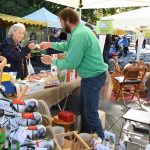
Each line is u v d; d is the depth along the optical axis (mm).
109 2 5215
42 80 3164
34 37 11086
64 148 2352
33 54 8797
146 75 6332
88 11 17391
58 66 2938
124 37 18406
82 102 3201
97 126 3111
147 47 29688
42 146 1804
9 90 2469
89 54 2953
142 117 3133
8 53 3570
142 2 5273
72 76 3787
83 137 2270
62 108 3938
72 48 2846
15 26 3717
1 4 13648
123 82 6082
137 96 6320
